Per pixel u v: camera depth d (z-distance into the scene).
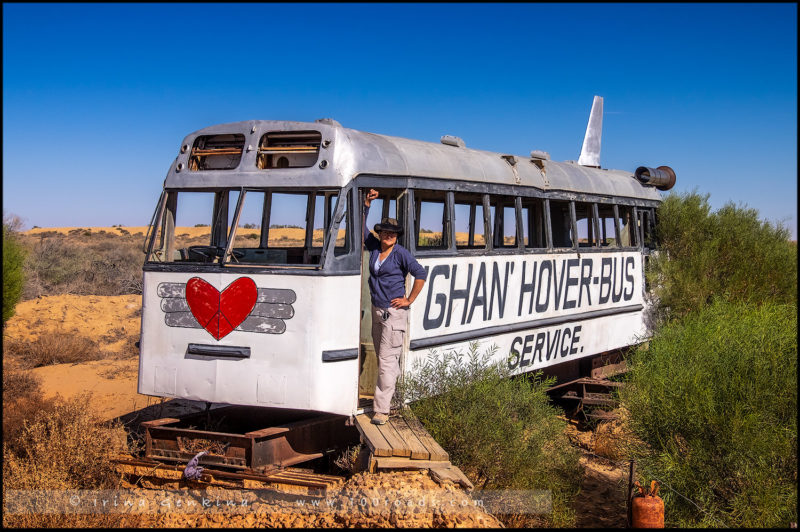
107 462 6.56
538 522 5.99
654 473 6.43
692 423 6.31
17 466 6.11
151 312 6.82
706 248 12.62
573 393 10.72
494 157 9.19
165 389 6.72
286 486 6.17
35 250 25.27
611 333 11.30
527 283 9.25
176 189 7.16
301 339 6.35
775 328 7.54
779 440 6.11
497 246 10.29
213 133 7.08
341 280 6.51
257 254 8.01
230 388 6.50
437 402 6.94
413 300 6.68
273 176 6.75
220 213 7.91
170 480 6.45
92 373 12.25
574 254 10.31
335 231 6.50
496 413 6.79
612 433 9.13
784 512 5.91
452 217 8.00
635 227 12.23
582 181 10.75
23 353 13.04
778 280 12.78
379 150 7.13
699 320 9.21
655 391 6.83
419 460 5.98
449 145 8.89
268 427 7.16
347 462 6.70
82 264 24.92
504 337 8.78
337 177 6.61
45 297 18.00
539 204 10.05
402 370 7.20
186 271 6.68
